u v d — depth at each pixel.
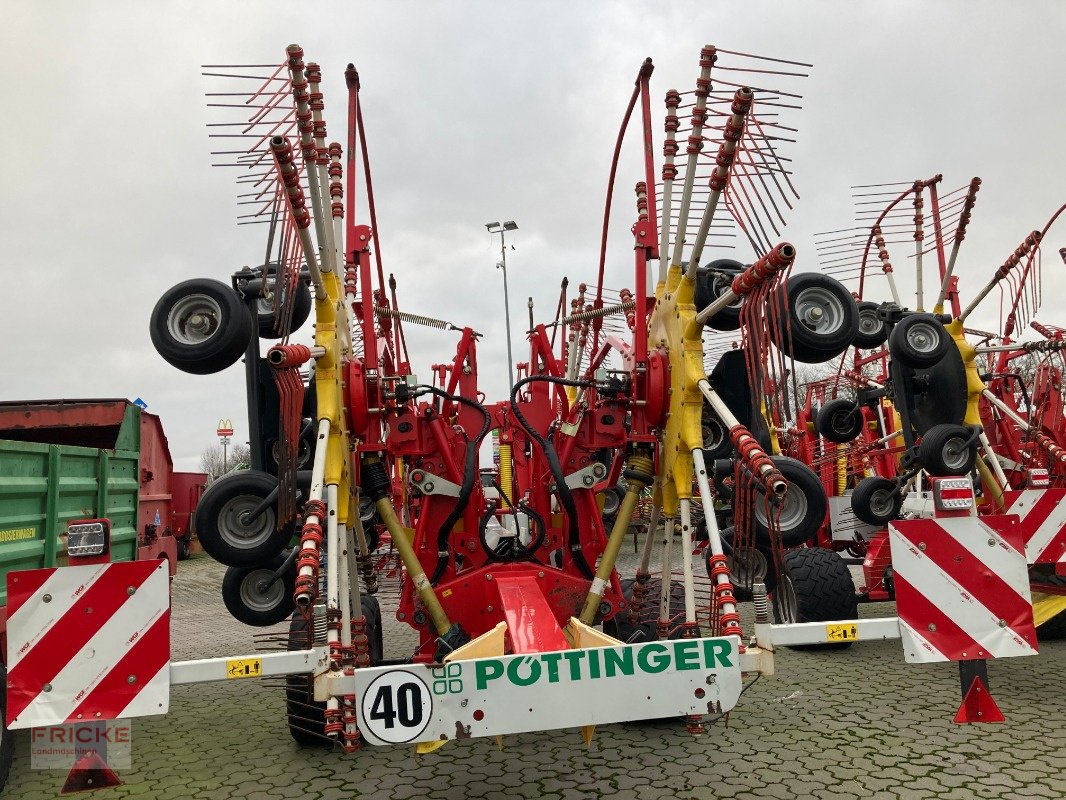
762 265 3.00
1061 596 5.15
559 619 3.80
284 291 3.57
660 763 3.54
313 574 2.74
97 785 2.55
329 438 3.38
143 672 2.54
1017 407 8.05
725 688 2.59
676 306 3.66
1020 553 2.87
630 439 3.91
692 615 3.32
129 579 2.57
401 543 3.79
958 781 3.18
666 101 3.97
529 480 4.67
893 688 4.71
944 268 6.88
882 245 7.28
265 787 3.44
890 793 3.08
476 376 4.92
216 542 4.21
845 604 5.68
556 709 2.51
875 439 8.83
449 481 4.19
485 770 3.55
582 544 4.23
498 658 2.52
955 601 2.83
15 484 3.86
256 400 4.66
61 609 2.55
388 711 2.48
